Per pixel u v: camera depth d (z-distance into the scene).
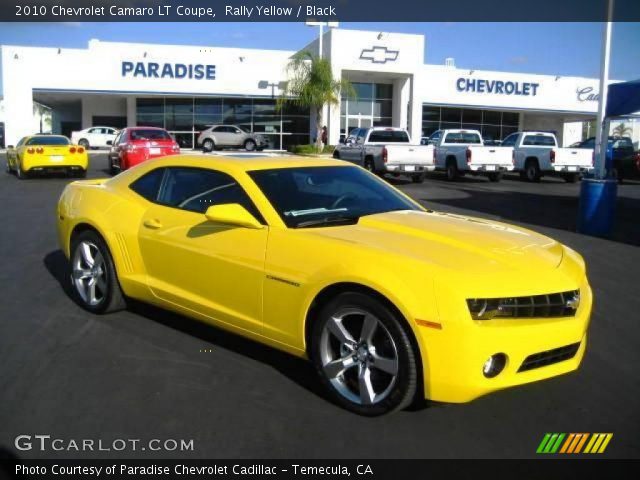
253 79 38.66
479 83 40.94
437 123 42.03
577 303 3.79
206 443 3.45
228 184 4.70
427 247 3.82
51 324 5.37
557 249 4.25
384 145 20.34
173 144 20.55
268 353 4.76
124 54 37.16
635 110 10.75
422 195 17.44
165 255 4.90
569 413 3.87
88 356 4.66
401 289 3.49
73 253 5.80
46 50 36.69
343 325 3.86
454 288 3.39
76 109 52.38
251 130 39.62
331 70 33.94
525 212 13.73
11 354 4.68
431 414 3.81
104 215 5.41
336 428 3.62
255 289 4.22
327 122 35.88
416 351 3.50
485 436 3.56
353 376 3.92
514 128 44.72
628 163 23.70
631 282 7.27
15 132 37.09
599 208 10.55
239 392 4.08
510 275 3.59
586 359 4.78
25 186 17.61
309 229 4.19
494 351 3.38
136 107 40.00
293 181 4.72
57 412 3.77
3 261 7.85
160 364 4.52
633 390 4.22
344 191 4.86
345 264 3.73
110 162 23.09
